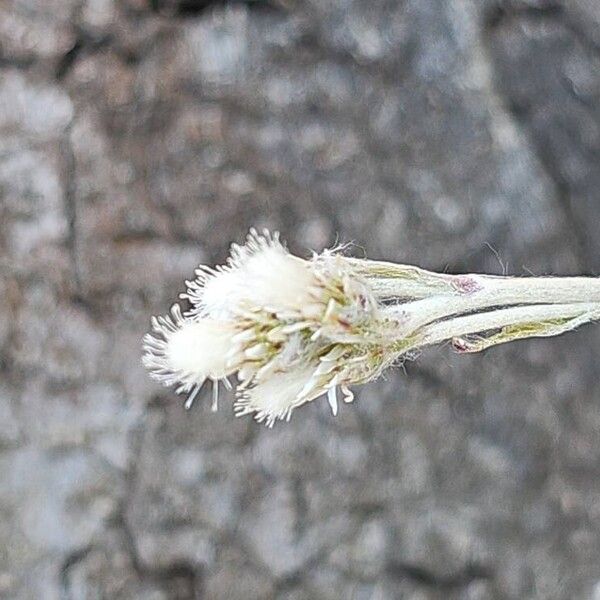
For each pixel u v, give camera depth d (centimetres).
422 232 20
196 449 19
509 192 20
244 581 19
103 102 20
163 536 19
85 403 19
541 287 12
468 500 19
